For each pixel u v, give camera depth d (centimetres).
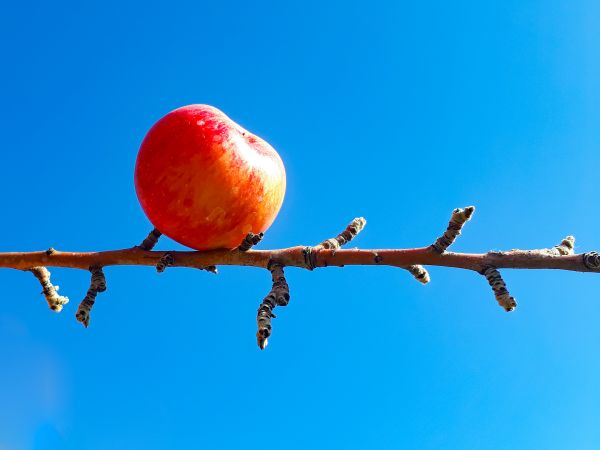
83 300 32
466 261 29
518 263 28
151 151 35
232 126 36
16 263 34
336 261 31
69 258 34
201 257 33
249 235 32
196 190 34
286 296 29
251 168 35
